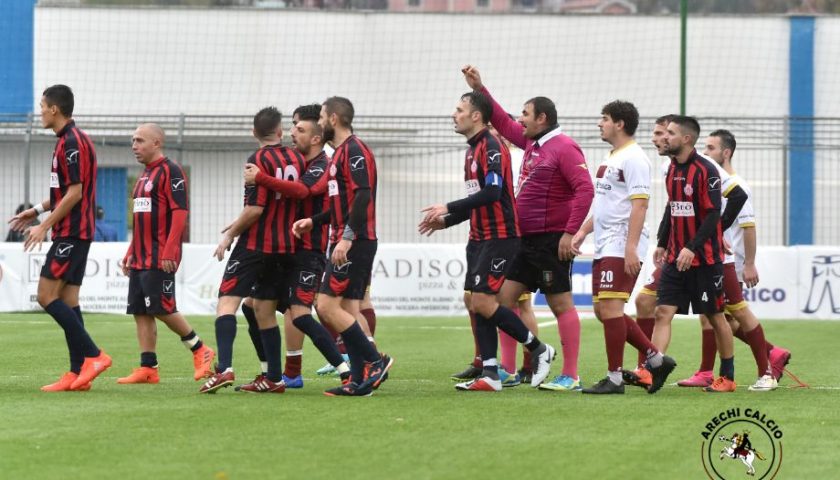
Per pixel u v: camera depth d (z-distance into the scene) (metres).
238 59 87.25
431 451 20.06
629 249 28.53
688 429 22.67
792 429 23.02
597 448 20.48
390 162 77.06
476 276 28.86
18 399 26.81
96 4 86.19
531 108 30.03
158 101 87.00
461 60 87.19
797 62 85.88
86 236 29.03
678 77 86.38
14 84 84.75
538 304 63.62
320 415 24.20
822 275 61.53
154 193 31.12
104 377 33.28
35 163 77.62
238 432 21.92
